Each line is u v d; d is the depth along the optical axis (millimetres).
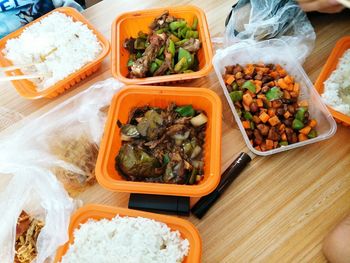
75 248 684
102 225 697
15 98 958
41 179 747
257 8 976
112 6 1140
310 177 787
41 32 989
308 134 834
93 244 684
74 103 887
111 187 699
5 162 767
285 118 847
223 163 818
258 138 823
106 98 887
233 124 874
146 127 808
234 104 876
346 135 843
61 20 1010
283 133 829
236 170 786
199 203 747
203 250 705
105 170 724
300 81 908
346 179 777
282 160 814
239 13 993
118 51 932
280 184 781
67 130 838
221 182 770
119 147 818
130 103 866
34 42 963
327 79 879
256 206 753
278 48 934
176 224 688
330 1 881
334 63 911
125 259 657
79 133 837
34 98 892
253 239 712
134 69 908
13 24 1201
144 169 758
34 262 689
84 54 936
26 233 718
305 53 953
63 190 749
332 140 837
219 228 730
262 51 937
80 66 931
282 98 863
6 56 977
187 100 857
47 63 937
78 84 973
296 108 867
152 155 792
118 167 784
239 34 973
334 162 804
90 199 782
